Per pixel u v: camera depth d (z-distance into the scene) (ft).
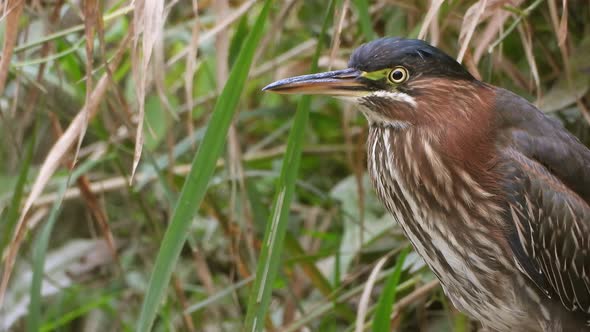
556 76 31.55
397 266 27.45
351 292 31.73
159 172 31.09
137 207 37.52
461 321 30.76
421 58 26.71
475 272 27.27
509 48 32.73
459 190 26.71
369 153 28.60
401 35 33.17
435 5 26.63
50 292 37.29
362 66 26.86
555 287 27.25
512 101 27.32
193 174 24.26
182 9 39.06
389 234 33.83
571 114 32.22
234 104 24.45
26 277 37.35
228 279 37.22
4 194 35.42
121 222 38.45
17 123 35.88
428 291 30.25
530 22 30.99
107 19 28.91
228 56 33.01
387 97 26.91
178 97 39.47
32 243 39.17
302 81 26.55
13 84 35.53
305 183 35.06
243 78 24.49
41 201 35.73
